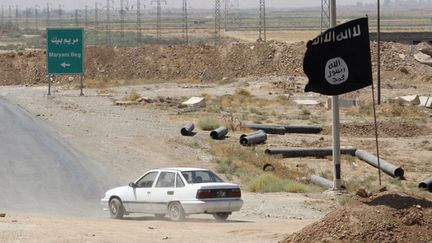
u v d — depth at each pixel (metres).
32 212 65.38
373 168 101.75
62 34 169.88
